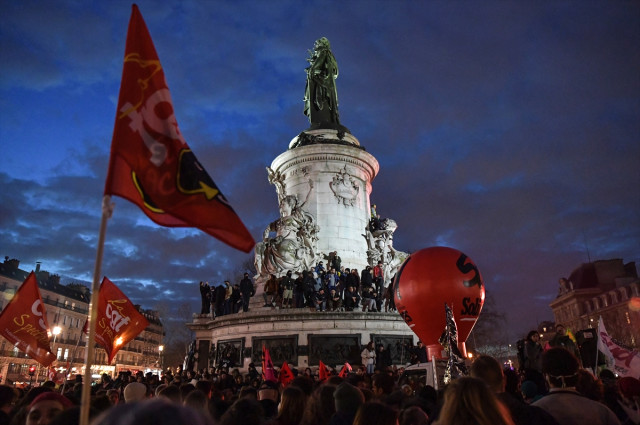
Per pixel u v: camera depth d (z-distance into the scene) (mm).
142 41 4785
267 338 20938
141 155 4355
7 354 47094
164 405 1723
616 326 63531
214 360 22734
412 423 3973
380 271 22938
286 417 4793
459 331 9938
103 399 4934
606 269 73750
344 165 27578
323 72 31797
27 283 9281
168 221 4301
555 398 4160
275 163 28859
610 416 4008
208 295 25703
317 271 22375
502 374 4453
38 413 3961
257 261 25531
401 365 20281
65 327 60250
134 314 10031
